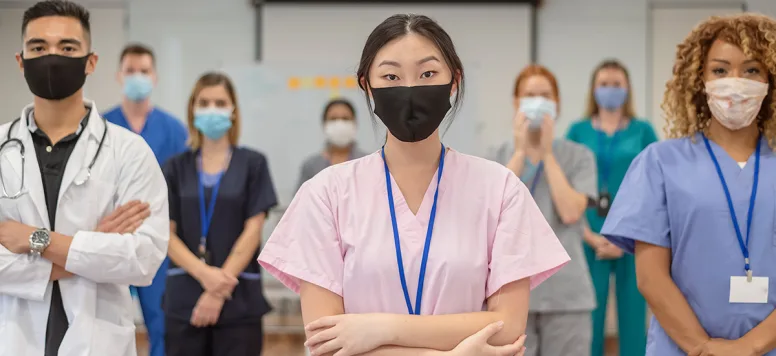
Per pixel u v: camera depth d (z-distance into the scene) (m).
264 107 5.29
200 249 2.94
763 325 1.87
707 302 1.91
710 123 2.03
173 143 3.95
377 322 1.43
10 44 4.95
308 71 5.30
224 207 2.97
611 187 3.82
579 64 5.31
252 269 2.97
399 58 1.48
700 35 2.02
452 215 1.53
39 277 1.87
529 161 2.94
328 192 1.57
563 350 2.78
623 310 3.62
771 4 5.22
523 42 5.32
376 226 1.52
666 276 1.96
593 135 3.89
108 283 2.00
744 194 1.92
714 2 5.26
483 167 1.60
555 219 2.85
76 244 1.86
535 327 2.80
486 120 5.31
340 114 4.18
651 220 1.97
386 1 5.31
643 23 5.29
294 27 5.34
